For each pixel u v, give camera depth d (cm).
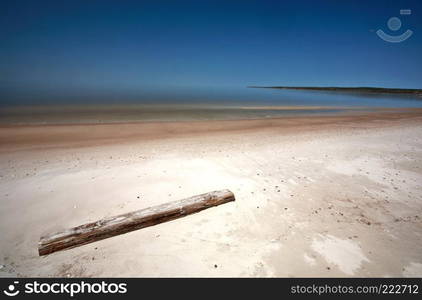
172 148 757
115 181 457
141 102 2534
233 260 259
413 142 841
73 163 579
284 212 361
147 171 518
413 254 271
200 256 265
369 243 289
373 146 783
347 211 366
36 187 429
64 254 266
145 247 278
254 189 438
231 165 579
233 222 332
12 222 322
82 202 376
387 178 503
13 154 663
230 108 2247
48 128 1048
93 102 2292
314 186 459
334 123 1374
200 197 366
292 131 1112
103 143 822
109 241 288
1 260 257
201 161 605
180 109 2028
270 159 634
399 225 330
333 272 245
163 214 323
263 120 1495
